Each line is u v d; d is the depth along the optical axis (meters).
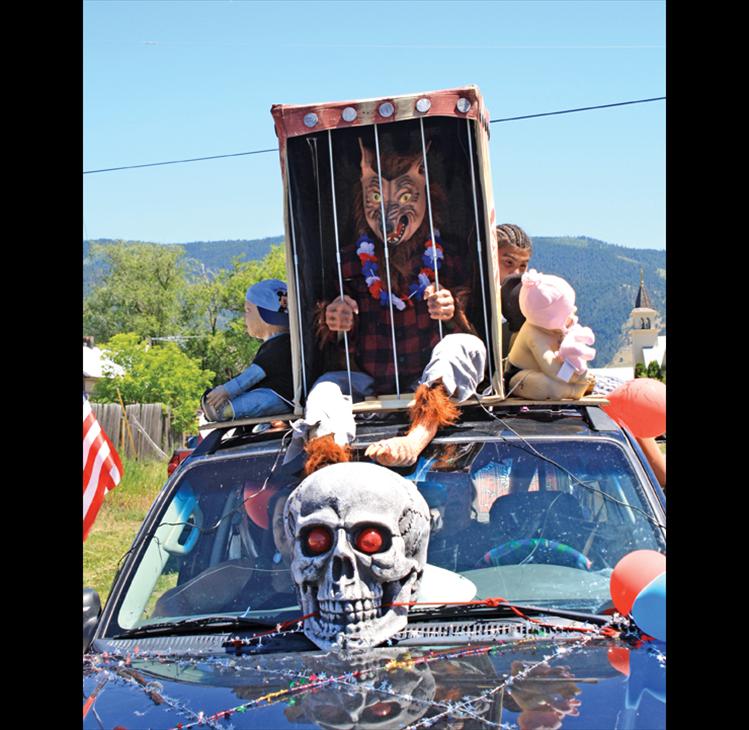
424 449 3.84
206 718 2.64
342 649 3.04
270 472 3.89
